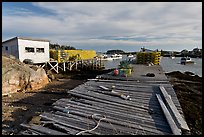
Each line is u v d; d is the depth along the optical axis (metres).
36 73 18.81
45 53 27.53
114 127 6.10
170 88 10.73
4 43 24.73
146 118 6.74
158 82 12.48
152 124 6.29
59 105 8.23
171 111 7.27
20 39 23.77
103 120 6.60
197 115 9.50
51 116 7.09
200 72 36.41
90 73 28.72
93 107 7.89
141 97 9.19
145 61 28.20
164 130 5.90
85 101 8.70
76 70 31.58
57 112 7.46
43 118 6.98
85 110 7.55
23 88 16.64
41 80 19.19
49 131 6.04
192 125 8.36
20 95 15.06
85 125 6.28
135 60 31.41
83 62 37.44
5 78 15.43
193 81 20.95
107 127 6.11
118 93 9.70
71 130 5.98
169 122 6.23
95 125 6.28
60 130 6.16
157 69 20.22
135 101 8.59
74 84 20.06
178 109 7.63
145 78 13.83
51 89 17.50
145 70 19.19
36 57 26.19
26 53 24.72
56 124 6.42
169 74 26.19
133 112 7.30
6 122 9.32
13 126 8.83
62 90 17.06
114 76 14.79
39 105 12.40
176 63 64.88
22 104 12.62
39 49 26.62
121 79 13.62
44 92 16.23
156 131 5.83
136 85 11.63
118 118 6.74
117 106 8.00
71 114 7.23
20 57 23.94
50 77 23.11
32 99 13.91
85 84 12.20
